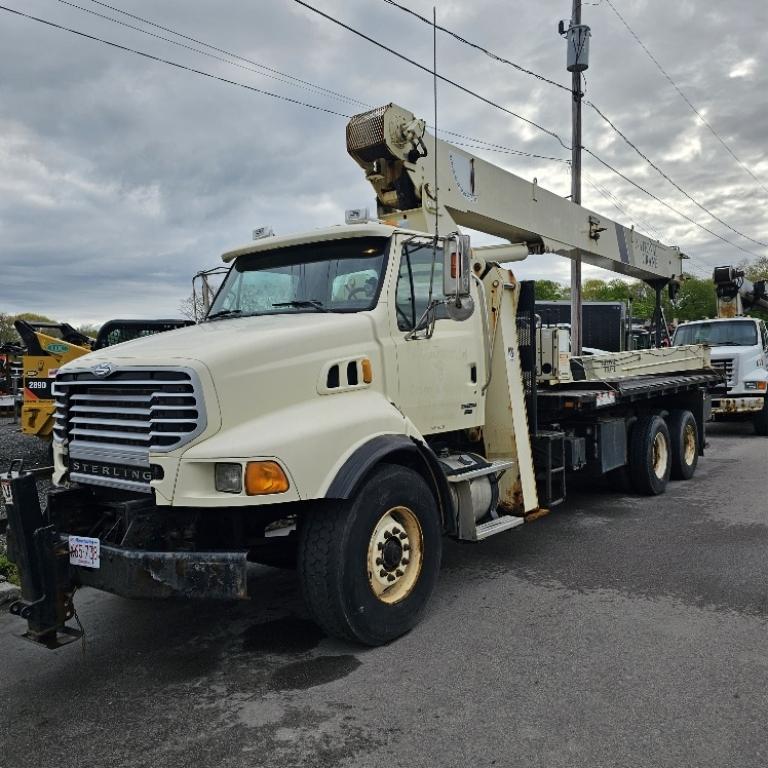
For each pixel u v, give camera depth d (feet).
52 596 13.25
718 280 58.75
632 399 27.17
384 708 11.97
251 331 14.66
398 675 13.20
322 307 16.76
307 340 14.47
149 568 12.58
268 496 12.69
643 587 17.78
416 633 15.21
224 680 13.30
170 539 13.80
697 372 36.55
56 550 13.32
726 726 11.09
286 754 10.71
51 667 14.12
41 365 35.70
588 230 31.89
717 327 52.65
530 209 27.35
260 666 13.85
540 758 10.36
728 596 16.94
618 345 74.02
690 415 33.47
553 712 11.65
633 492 29.63
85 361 14.75
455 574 19.25
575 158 66.33
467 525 17.72
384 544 14.75
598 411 26.55
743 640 14.34
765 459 38.45
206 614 16.89
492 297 20.30
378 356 15.80
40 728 11.73
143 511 13.50
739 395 48.32
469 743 10.81
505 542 22.34
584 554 20.85
